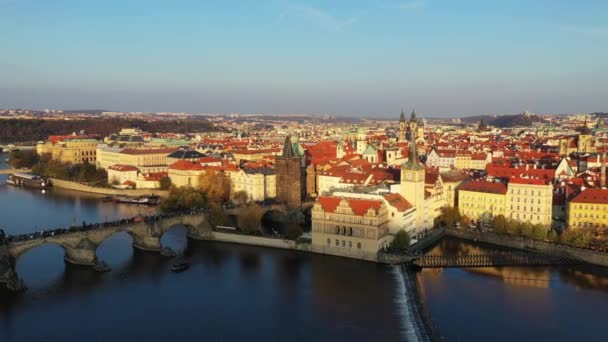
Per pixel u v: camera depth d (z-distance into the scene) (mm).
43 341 182875
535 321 198750
